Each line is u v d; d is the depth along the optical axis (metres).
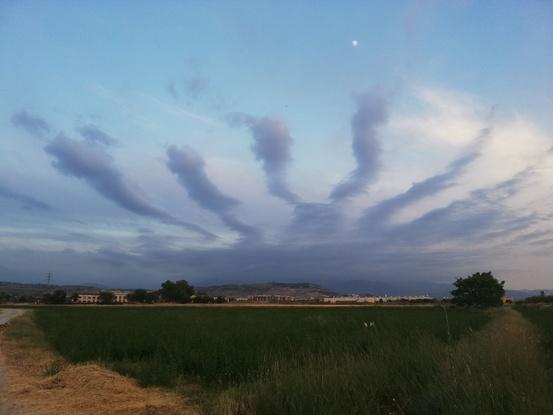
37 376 13.63
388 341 12.68
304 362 10.94
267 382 8.66
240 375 11.76
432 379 8.58
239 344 16.50
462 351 9.52
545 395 6.68
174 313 55.59
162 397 10.46
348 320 29.16
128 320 37.69
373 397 7.82
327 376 8.41
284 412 7.47
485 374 7.52
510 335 13.87
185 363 13.66
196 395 10.70
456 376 7.61
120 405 9.17
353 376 8.56
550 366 11.05
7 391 10.89
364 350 13.45
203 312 60.47
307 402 7.42
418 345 11.30
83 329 26.41
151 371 12.52
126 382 11.39
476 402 6.44
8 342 24.56
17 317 52.56
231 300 167.00
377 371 9.21
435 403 7.34
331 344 14.05
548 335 21.95
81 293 167.12
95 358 16.66
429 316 38.28
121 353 17.16
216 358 13.26
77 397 9.88
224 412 8.05
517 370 7.96
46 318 44.66
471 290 81.31
